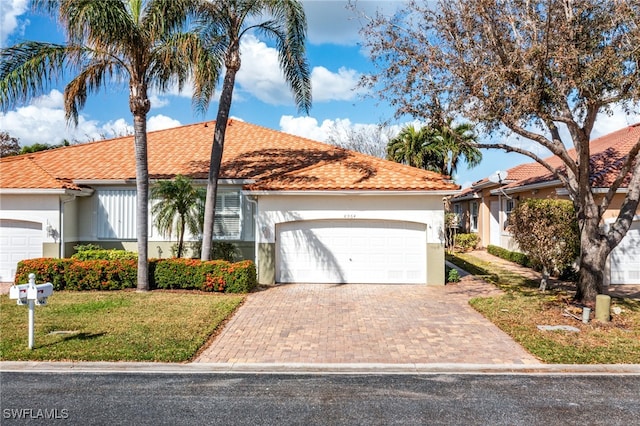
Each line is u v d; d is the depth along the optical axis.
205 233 14.53
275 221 15.54
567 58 9.62
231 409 5.94
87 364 7.61
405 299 13.04
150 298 12.62
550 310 11.26
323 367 7.62
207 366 7.64
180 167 17.95
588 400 6.27
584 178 11.36
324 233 15.77
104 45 11.82
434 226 15.38
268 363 7.73
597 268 11.65
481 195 28.58
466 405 6.09
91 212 17.59
